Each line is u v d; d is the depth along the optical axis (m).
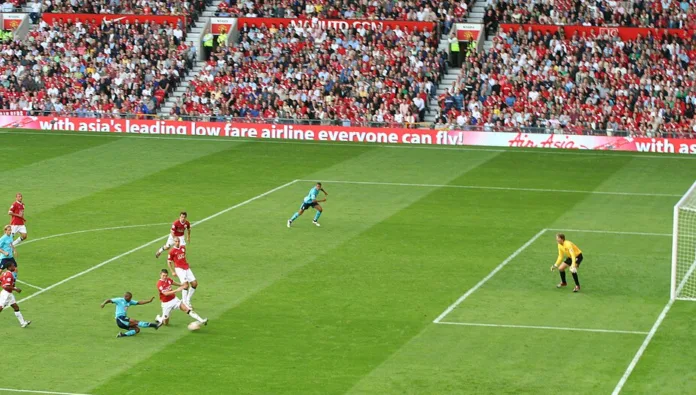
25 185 94.12
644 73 116.44
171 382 50.91
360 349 55.22
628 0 125.38
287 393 49.53
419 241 76.25
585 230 79.31
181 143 113.25
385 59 122.69
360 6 130.88
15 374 52.06
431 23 126.56
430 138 113.44
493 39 123.38
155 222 81.81
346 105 118.44
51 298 63.81
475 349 55.19
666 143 108.06
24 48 131.50
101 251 73.88
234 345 55.91
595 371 52.09
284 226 80.44
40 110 121.62
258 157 106.31
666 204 87.62
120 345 55.97
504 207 86.44
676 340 56.38
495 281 66.94
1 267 67.19
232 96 121.44
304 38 128.12
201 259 71.81
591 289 65.31
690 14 122.94
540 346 55.59
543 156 106.62
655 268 69.69
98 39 131.00
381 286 66.00
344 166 102.38
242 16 132.00
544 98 115.44
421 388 50.06
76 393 49.72
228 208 86.19
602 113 112.75
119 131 120.00
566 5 126.38
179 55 127.81
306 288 65.69
